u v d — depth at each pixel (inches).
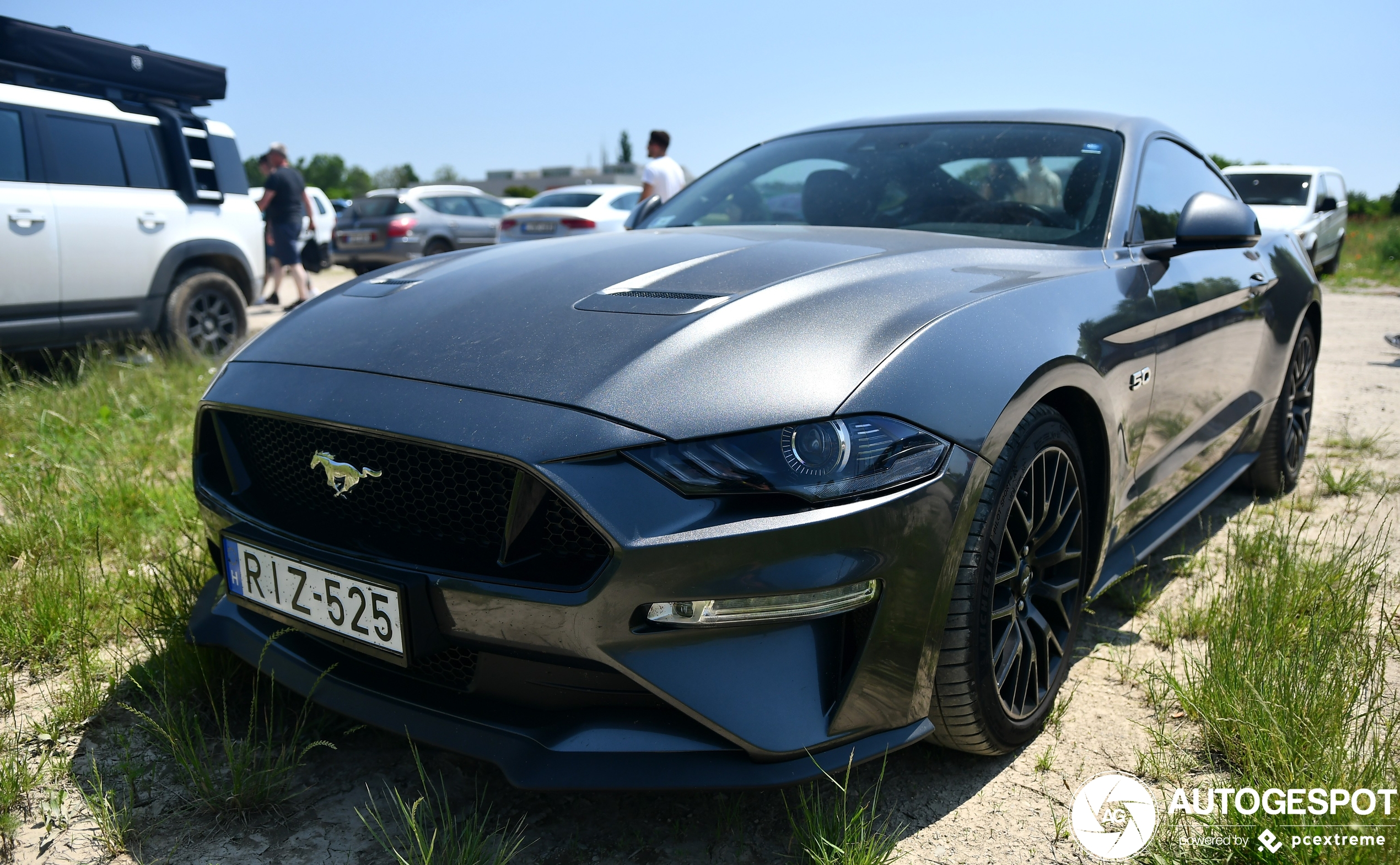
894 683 60.3
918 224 98.0
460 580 57.8
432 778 69.4
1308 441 163.9
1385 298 430.3
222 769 68.7
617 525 53.8
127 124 205.5
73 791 67.1
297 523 67.2
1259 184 456.8
